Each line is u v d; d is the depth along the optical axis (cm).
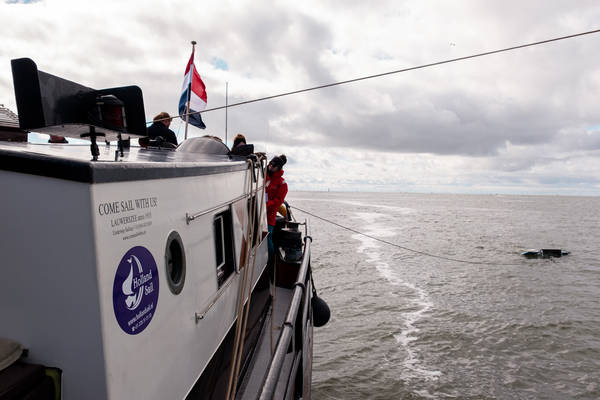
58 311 150
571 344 1770
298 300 377
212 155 465
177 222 232
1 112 299
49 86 166
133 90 197
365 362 1574
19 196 147
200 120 793
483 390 1376
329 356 1630
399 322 2030
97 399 153
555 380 1452
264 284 553
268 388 227
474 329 1939
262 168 522
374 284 2798
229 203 349
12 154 144
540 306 2334
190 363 250
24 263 149
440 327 1959
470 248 4538
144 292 186
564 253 4216
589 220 9612
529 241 5225
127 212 171
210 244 297
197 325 264
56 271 148
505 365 1564
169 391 216
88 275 146
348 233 5912
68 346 152
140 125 200
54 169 142
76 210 144
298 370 425
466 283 2873
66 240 146
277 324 514
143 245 186
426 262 3666
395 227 6819
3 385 134
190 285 253
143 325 185
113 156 236
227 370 341
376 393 1350
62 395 154
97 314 148
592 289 2767
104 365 151
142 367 183
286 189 644
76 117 179
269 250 636
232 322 362
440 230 6425
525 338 1833
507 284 2859
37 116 165
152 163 195
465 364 1568
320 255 3962
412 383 1413
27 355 154
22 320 153
